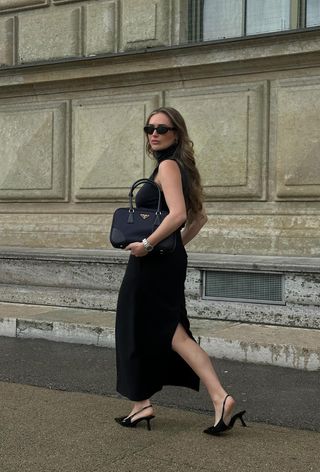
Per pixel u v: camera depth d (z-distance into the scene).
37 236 8.17
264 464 3.23
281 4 7.29
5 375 5.07
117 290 6.88
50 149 8.19
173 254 3.64
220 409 3.62
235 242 7.03
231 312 6.24
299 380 4.80
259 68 6.97
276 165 6.93
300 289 5.90
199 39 7.64
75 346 6.00
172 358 3.81
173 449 3.44
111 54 7.55
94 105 7.93
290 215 6.86
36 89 8.30
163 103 7.54
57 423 3.90
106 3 7.81
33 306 7.24
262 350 5.22
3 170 8.52
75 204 8.11
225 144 7.16
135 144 7.64
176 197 3.54
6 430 3.76
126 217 3.58
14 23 8.45
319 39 6.51
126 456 3.34
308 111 6.72
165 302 3.66
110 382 4.86
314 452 3.41
